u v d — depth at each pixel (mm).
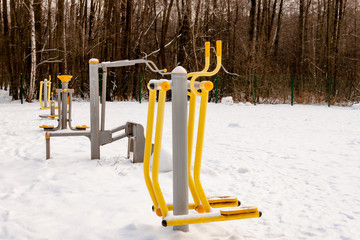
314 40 37250
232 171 5379
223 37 30500
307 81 29141
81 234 2828
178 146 2590
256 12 31391
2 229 2920
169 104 23188
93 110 5695
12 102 24875
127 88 28031
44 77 27328
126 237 2746
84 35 31047
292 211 3582
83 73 30109
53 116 12547
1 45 34625
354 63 35281
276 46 35812
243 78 27984
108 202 3650
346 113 17781
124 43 28031
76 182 4414
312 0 35031
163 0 28562
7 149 6699
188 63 27531
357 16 37875
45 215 3262
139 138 5562
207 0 28672
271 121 13406
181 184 2607
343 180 4883
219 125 11906
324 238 2908
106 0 29828
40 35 27109
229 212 2516
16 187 4188
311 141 8547
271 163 5984
